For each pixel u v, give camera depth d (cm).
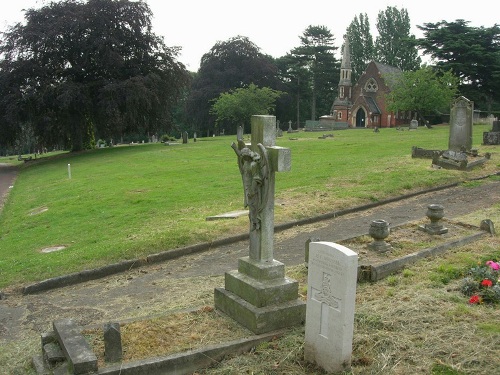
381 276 872
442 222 1216
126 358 598
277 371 590
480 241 1062
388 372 562
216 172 2322
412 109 4894
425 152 2231
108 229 1395
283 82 8412
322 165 2273
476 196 1622
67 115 4225
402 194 1664
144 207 1622
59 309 883
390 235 1112
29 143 7362
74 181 2450
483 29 5778
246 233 1266
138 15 4244
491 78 5744
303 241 1212
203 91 7319
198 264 1092
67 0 4344
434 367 566
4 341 751
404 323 673
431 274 860
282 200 1571
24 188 2698
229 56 7494
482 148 2508
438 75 5522
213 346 621
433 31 5916
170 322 704
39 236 1444
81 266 1079
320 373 584
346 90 8044
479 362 570
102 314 840
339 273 557
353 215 1459
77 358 560
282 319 675
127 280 1019
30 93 3872
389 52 9206
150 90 4169
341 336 560
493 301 736
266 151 688
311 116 9525
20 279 1036
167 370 590
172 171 2452
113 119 4028
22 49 4066
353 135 4256
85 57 4150
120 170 2700
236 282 720
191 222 1361
